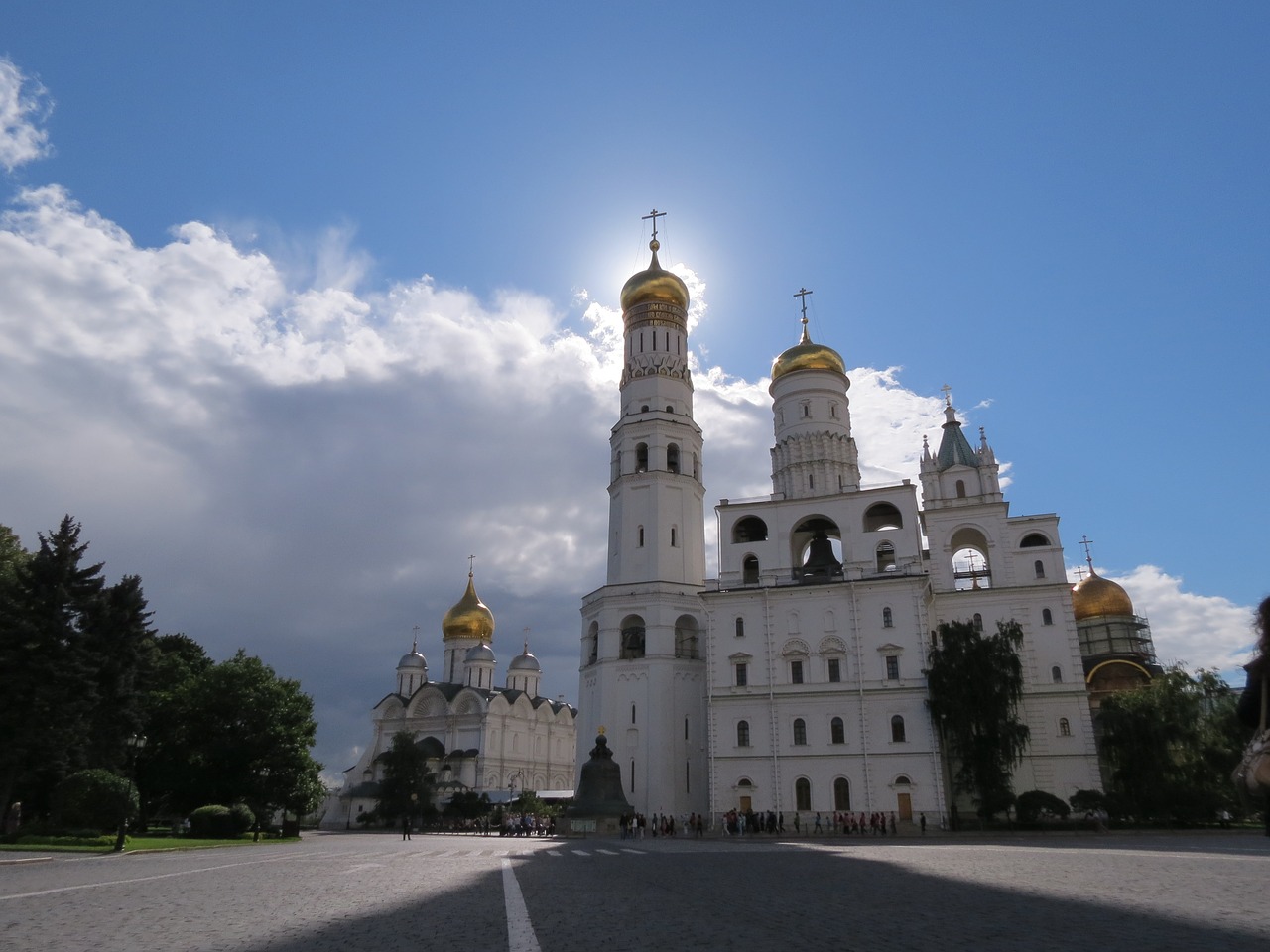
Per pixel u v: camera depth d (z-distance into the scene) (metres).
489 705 124.44
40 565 50.81
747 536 87.25
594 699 83.19
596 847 45.69
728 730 74.62
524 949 10.62
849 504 80.25
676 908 14.98
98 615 55.72
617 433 92.62
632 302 97.19
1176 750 65.88
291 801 67.06
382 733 132.38
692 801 78.38
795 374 94.50
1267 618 6.07
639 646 85.56
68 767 49.25
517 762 127.12
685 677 81.69
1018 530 82.56
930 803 67.94
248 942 11.16
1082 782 73.69
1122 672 93.06
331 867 26.53
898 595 74.00
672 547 86.50
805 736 72.62
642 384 92.94
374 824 104.75
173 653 77.19
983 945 10.27
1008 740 65.56
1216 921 11.75
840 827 68.56
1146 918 12.15
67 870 25.14
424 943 11.15
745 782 72.88
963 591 80.75
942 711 67.81
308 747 70.62
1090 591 103.25
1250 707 6.22
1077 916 12.59
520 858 32.72
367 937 11.66
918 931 11.65
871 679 72.50
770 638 76.06
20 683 47.28
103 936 11.61
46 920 13.19
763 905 15.28
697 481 90.81
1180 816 64.50
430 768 123.12
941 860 27.45
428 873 23.98
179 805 68.31
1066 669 76.75
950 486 85.25
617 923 13.05
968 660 67.31
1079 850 34.03
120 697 57.03
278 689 68.56
